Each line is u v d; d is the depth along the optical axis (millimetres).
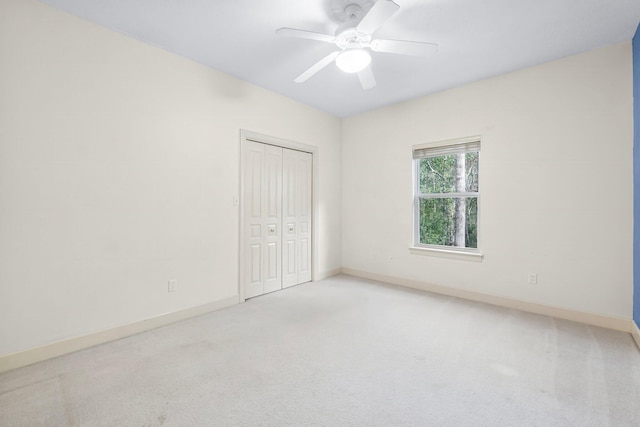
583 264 2844
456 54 2840
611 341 2436
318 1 2113
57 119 2221
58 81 2221
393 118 4230
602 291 2752
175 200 2887
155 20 2352
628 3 2109
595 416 1567
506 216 3273
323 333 2605
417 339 2486
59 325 2234
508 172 3252
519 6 2145
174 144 2875
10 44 2031
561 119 2939
